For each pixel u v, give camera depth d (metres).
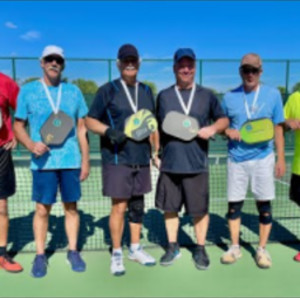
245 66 3.01
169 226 3.38
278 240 3.93
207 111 3.08
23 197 5.98
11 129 3.17
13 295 2.78
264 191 3.20
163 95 3.11
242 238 4.02
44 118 2.89
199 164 3.07
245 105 3.12
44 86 2.90
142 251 3.40
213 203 5.63
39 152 2.84
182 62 2.94
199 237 3.32
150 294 2.80
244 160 3.19
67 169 3.00
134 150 2.99
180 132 2.96
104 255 3.53
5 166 3.10
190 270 3.21
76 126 3.12
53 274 3.12
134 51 2.87
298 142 3.28
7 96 3.07
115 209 3.12
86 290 2.86
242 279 3.04
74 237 3.28
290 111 3.32
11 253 3.56
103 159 3.05
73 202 3.17
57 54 2.81
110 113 2.96
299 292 2.84
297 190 3.36
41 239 3.15
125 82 2.99
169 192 3.20
